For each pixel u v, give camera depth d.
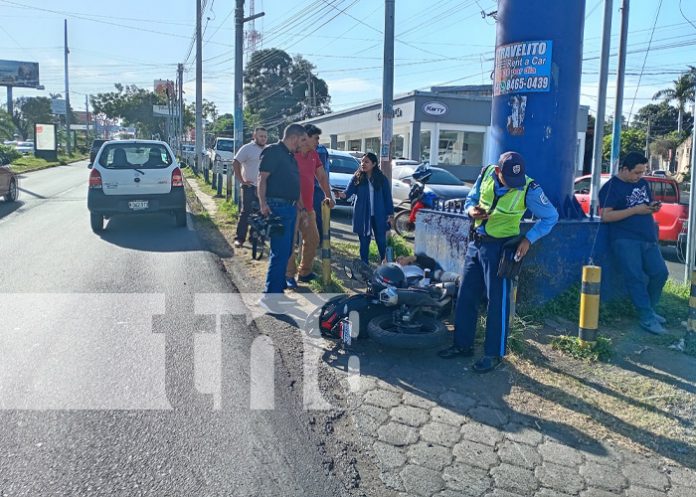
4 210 14.88
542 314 6.25
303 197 7.21
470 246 5.05
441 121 31.03
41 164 38.19
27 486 3.27
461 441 3.90
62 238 10.66
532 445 3.89
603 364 5.16
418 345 5.00
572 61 6.44
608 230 6.50
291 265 7.39
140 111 75.19
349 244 10.62
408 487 3.41
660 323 6.15
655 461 3.77
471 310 5.12
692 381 4.85
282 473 3.50
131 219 13.11
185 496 3.25
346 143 44.81
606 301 6.61
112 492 3.25
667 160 59.41
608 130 46.97
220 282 7.60
